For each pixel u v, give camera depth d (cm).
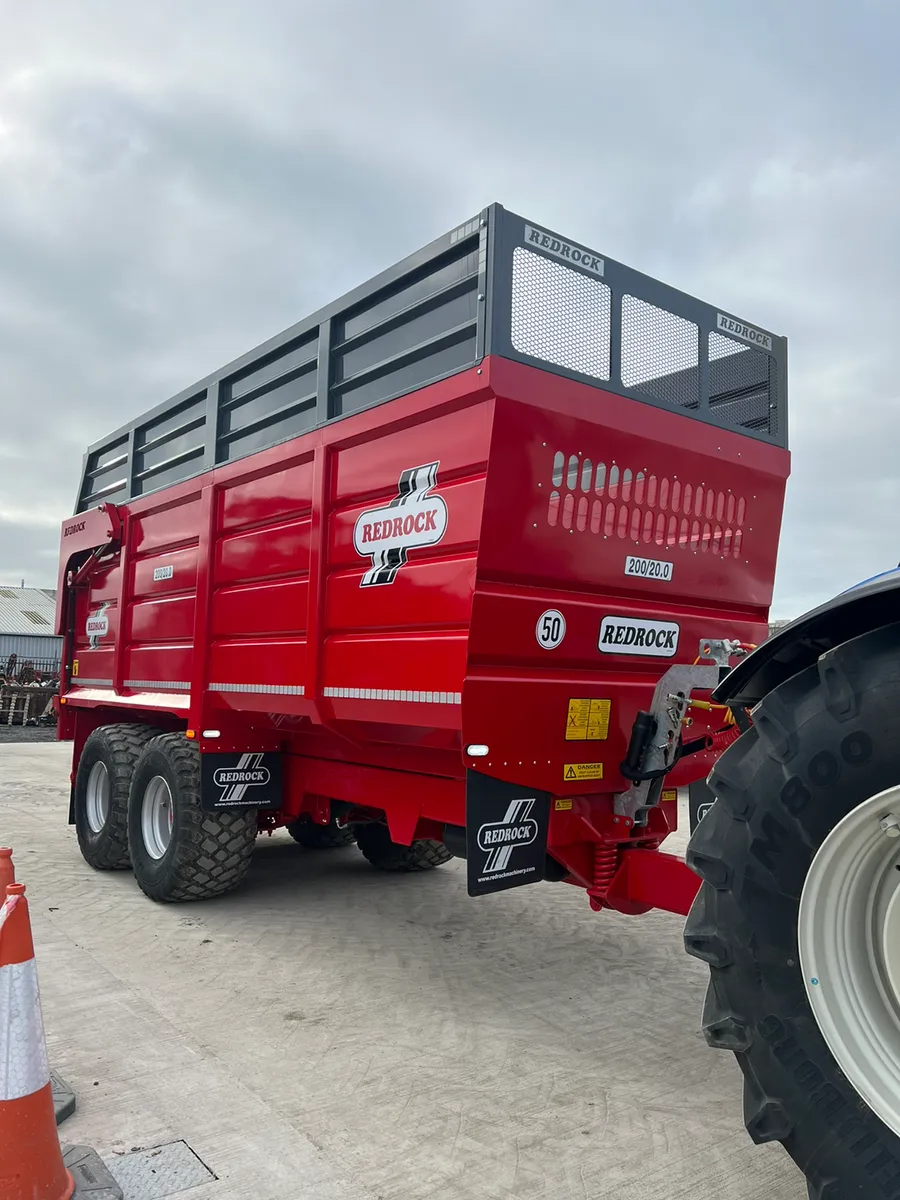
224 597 482
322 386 406
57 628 708
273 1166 246
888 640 190
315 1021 353
